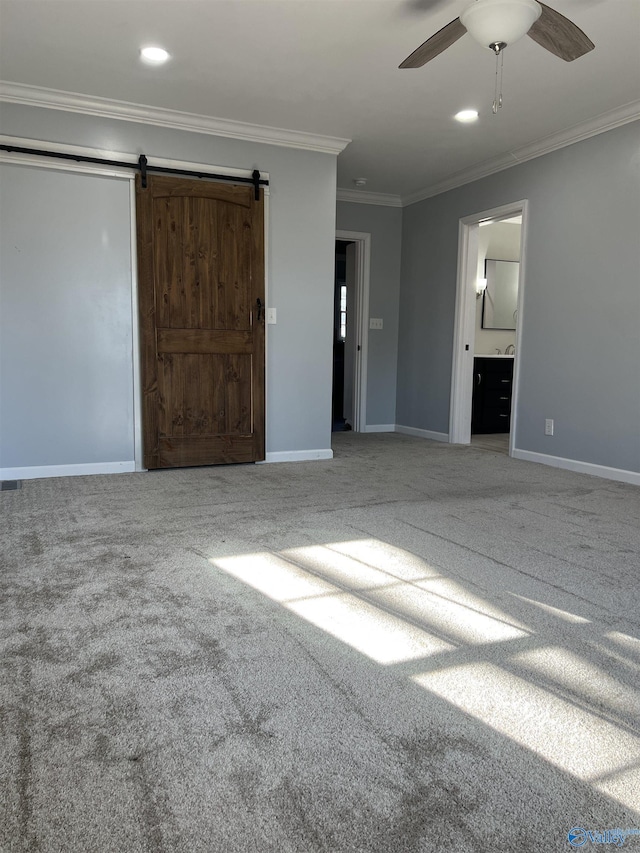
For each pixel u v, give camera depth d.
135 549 2.51
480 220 5.28
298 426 4.65
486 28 2.20
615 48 3.08
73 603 1.97
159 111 3.90
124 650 1.68
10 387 3.77
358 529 2.84
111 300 3.95
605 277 4.08
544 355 4.60
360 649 1.70
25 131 3.65
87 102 3.73
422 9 2.75
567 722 1.38
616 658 1.67
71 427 3.95
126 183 3.92
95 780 1.17
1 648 1.67
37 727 1.34
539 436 4.67
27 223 3.71
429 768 1.22
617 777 1.20
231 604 1.99
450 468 4.40
